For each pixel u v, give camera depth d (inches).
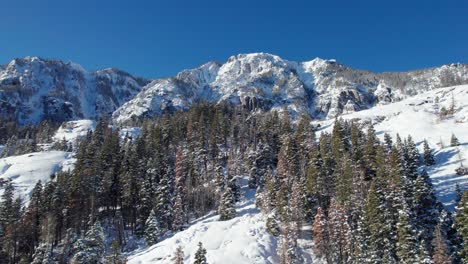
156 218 3403.1
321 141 4301.2
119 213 3641.7
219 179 3858.3
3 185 4667.8
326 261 2549.2
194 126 5472.4
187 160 4244.6
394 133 5826.8
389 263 2090.3
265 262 2527.1
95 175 3875.5
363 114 7598.4
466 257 1947.6
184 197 3747.5
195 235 2962.6
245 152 4660.4
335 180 3248.0
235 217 3309.5
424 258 1939.0
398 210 2283.5
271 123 5531.5
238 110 7199.8
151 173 3986.2
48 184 3747.5
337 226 2488.9
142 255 2901.1
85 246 2812.5
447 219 2349.9
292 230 2699.3
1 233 3191.4
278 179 3501.5
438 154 4431.6
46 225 3277.6
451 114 6437.0
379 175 2849.4
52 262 2834.6
